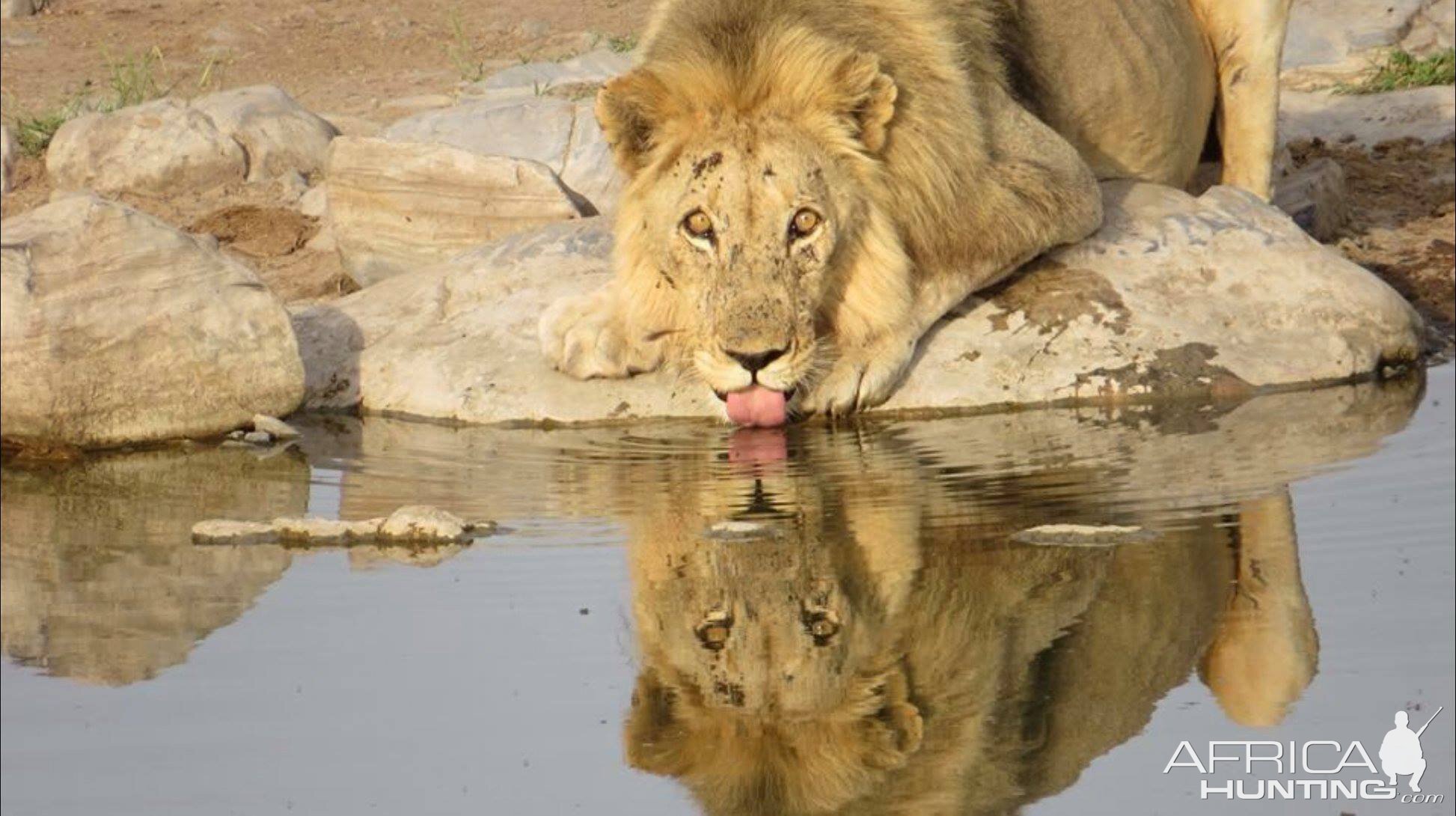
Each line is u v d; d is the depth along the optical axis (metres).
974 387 13.24
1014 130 13.57
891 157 12.63
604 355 13.45
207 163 19.86
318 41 24.27
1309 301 13.95
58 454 13.40
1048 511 10.84
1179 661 8.79
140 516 11.73
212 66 23.70
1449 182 18.55
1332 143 19.84
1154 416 12.93
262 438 13.53
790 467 11.98
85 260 13.58
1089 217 13.84
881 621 9.35
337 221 17.11
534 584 10.07
